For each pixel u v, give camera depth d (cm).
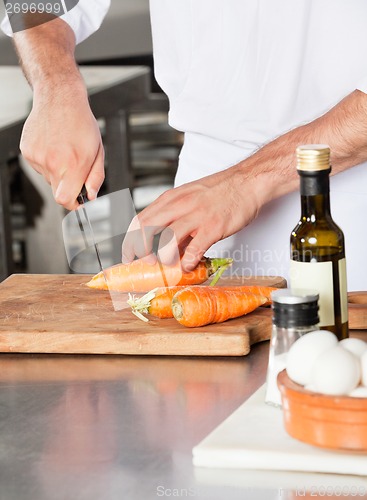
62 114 173
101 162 170
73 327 154
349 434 103
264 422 115
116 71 386
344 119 167
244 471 106
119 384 137
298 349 108
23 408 129
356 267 199
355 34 187
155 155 461
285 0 187
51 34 195
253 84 196
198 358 147
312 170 127
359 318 154
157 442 115
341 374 103
